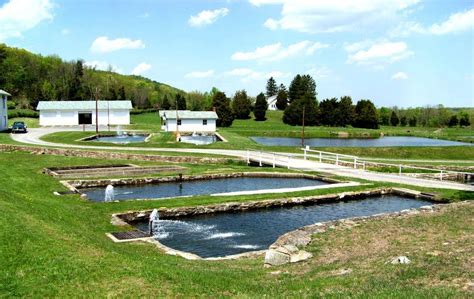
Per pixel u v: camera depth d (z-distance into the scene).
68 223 14.85
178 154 38.97
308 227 15.38
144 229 17.98
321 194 23.97
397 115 131.38
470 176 33.78
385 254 11.50
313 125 110.81
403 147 49.41
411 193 25.06
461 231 13.81
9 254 9.98
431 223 15.16
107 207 19.73
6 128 62.81
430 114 128.38
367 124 110.88
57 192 22.59
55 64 155.00
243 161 37.31
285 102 141.12
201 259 13.23
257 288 9.52
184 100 123.75
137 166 32.53
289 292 8.89
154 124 88.00
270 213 21.41
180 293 8.99
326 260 11.70
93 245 11.56
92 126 77.88
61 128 72.88
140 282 9.37
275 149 47.34
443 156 47.66
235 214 21.11
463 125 121.56
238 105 119.25
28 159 33.78
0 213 12.27
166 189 26.78
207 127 76.06
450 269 9.34
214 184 28.58
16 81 120.50
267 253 12.38
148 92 143.75
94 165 32.38
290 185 28.36
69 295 8.70
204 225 19.08
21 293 8.62
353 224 15.71
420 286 8.47
